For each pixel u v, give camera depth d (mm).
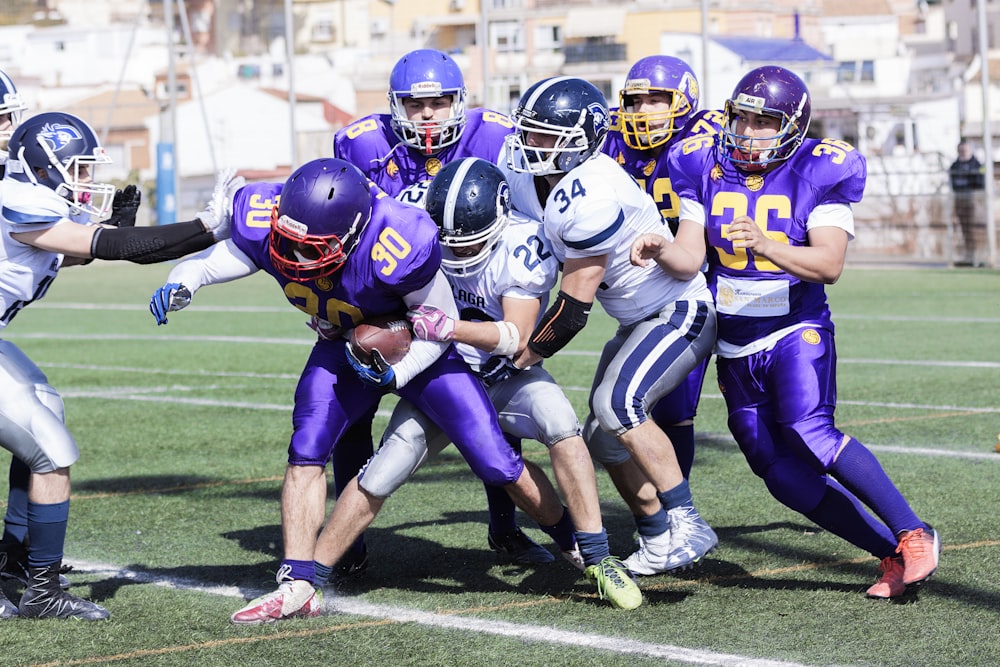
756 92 14188
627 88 17234
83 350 39438
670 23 140875
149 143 154875
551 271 14445
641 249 13805
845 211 14531
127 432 25641
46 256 14320
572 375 31781
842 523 14477
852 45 156750
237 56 186500
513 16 151625
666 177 17578
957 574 14805
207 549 17016
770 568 15461
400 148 17359
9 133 15781
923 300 49688
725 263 14867
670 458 14477
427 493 20172
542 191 14844
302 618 13891
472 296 14789
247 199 14172
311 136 110812
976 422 24375
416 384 14125
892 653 12234
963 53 177250
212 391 30812
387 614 14023
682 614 13695
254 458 22969
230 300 58000
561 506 15062
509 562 16281
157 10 198750
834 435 14281
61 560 14320
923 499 18406
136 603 14562
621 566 14188
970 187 70812
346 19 189000
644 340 14711
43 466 13969
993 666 11828
